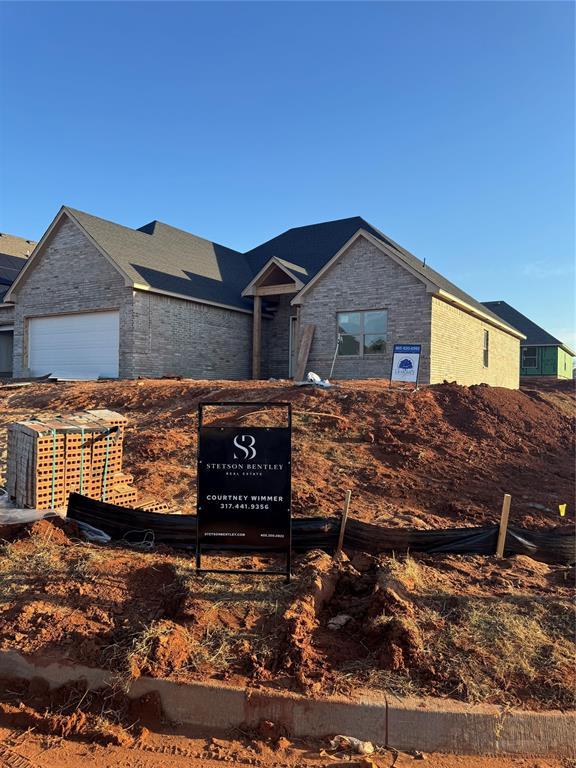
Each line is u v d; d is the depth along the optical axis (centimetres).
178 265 2264
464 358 2070
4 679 391
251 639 408
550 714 349
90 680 380
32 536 558
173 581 491
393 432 984
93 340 2066
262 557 559
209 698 363
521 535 580
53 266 2161
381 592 452
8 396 1550
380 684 371
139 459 885
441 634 414
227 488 496
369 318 1889
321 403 1120
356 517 668
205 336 2195
